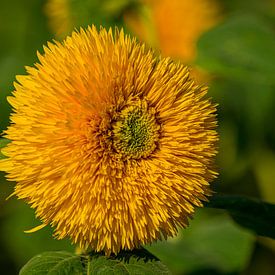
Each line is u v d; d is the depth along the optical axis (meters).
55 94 0.88
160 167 0.89
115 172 0.88
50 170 0.88
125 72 0.89
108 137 0.89
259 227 0.98
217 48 1.17
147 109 0.90
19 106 0.89
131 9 1.23
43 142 0.88
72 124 0.88
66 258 0.91
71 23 1.24
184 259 1.17
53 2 1.26
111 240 0.89
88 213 0.88
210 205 0.96
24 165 0.88
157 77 0.89
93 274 0.90
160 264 0.91
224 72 1.16
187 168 0.89
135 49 0.89
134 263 0.90
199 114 0.89
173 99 0.89
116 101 0.89
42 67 0.89
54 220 0.88
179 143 0.89
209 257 1.19
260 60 1.16
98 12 1.23
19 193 0.89
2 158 0.90
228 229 1.21
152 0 1.29
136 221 0.89
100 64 0.89
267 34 1.17
